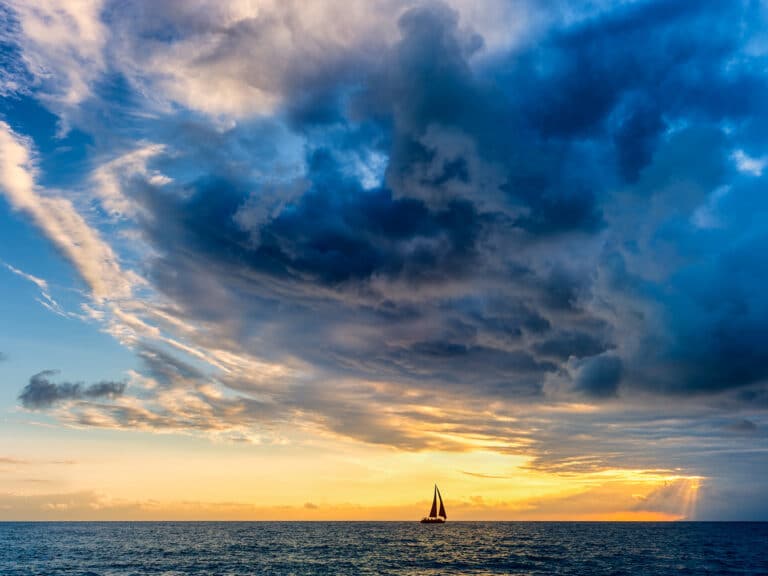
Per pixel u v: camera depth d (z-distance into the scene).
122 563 80.06
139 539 142.38
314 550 104.12
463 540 140.75
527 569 72.69
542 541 136.25
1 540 136.38
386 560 84.94
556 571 70.31
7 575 67.25
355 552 99.81
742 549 108.56
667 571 69.94
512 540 140.88
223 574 67.31
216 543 125.19
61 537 152.75
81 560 84.56
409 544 123.56
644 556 91.50
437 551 102.62
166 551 101.31
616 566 75.94
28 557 89.81
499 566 76.06
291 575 66.31
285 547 112.44
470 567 74.94
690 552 100.12
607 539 146.88
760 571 69.94
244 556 91.25
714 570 71.06
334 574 67.38
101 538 147.38
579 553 97.81
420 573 68.62
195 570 71.38
